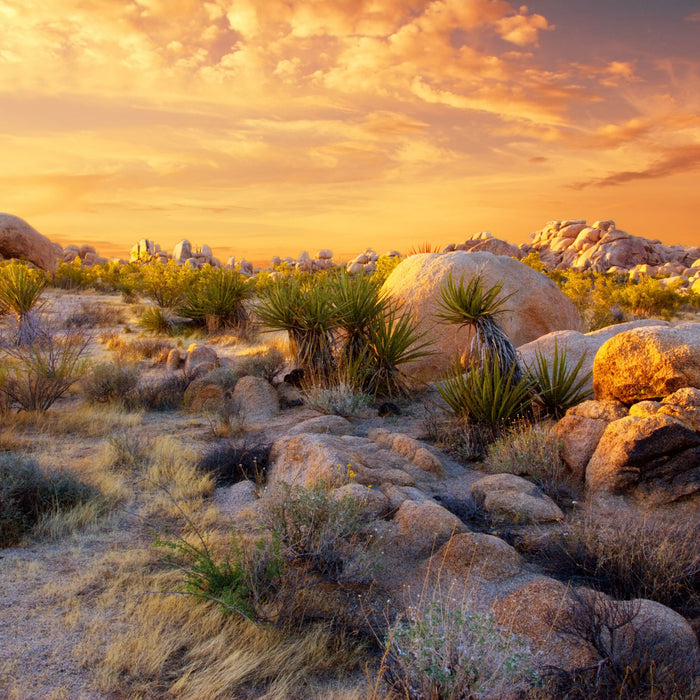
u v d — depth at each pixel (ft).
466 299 27.32
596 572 13.48
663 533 14.84
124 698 9.53
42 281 50.70
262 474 20.58
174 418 29.01
